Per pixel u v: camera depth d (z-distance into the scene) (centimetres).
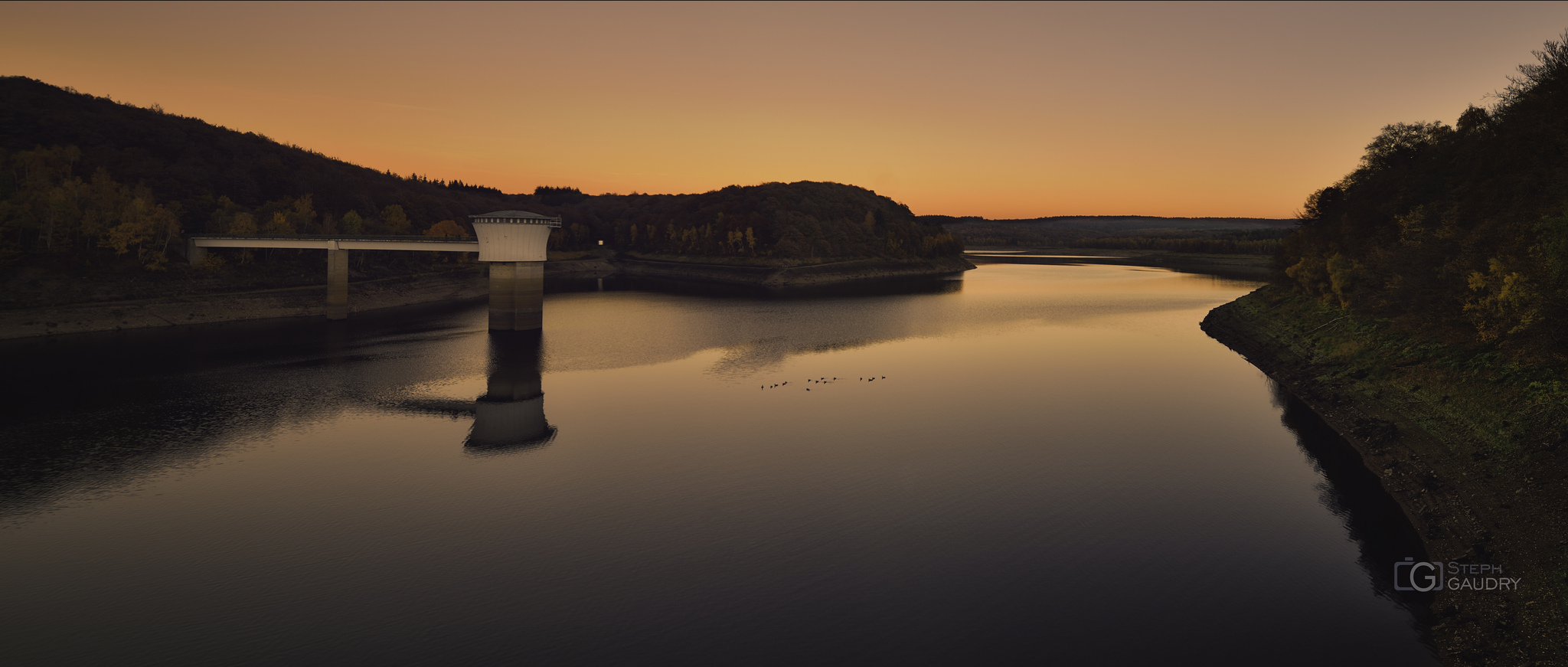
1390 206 7969
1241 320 10469
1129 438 5316
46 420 5741
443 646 2762
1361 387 5781
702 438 5362
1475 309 4791
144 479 4497
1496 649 2500
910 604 3036
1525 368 4262
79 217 11594
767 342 9856
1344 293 7962
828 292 18238
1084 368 7950
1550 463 3353
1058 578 3234
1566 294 3894
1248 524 3766
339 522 3884
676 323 11819
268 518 3934
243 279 12975
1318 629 2791
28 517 3941
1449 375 4884
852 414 6041
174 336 9881
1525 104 5609
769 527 3803
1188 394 6694
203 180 17438
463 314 12925
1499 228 5144
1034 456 4912
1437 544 3359
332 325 11344
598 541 3641
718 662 2648
